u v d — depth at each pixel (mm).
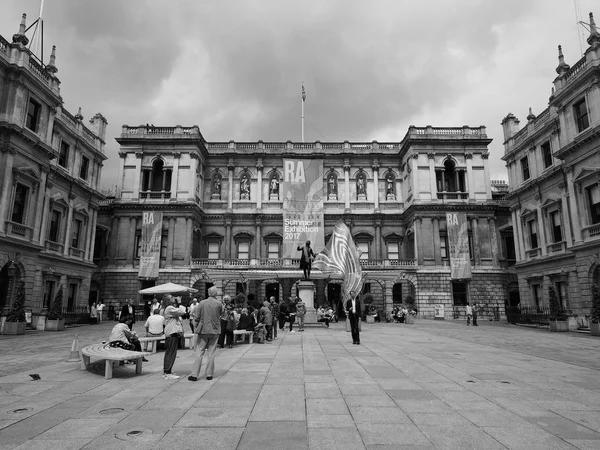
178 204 49375
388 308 44812
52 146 35375
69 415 7480
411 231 51250
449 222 48438
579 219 31141
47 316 29484
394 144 56188
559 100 33312
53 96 33188
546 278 36562
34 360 14500
